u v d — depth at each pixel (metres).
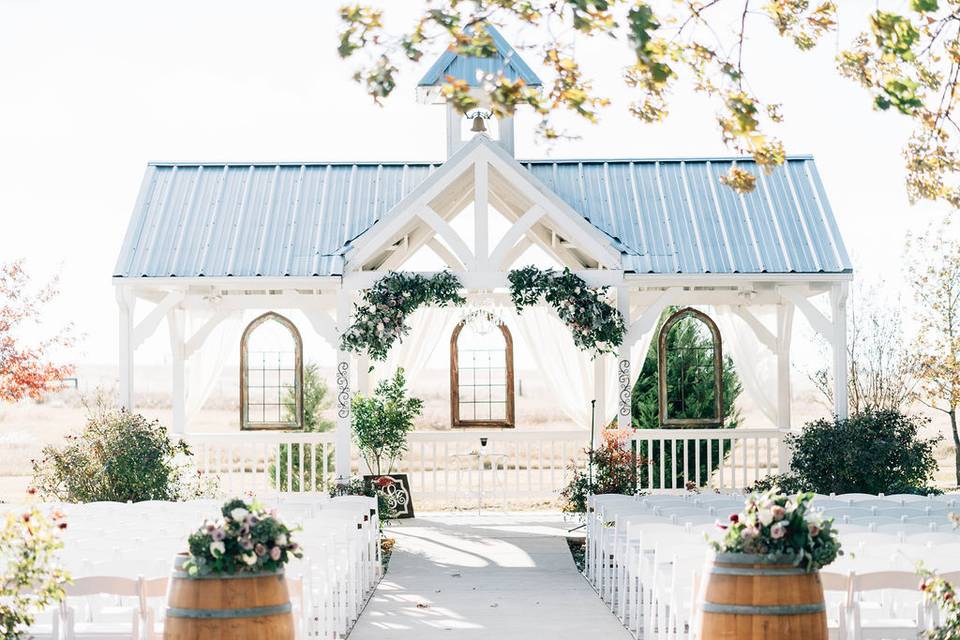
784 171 18.06
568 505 16.41
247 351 18.72
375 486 16.78
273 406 18.67
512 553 14.78
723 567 7.12
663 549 8.90
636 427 18.81
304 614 8.34
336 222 17.38
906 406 24.84
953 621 6.84
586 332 15.64
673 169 18.27
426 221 15.71
